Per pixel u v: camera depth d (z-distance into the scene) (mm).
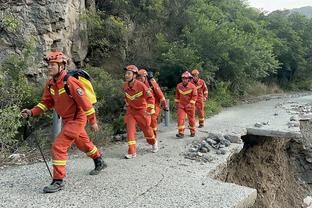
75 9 13414
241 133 10055
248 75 20000
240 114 14359
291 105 17359
